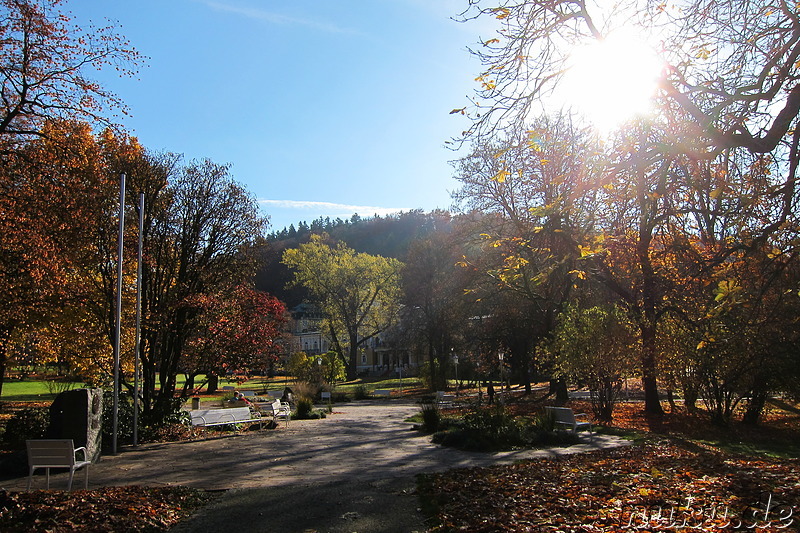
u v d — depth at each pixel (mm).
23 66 16922
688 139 7406
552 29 8281
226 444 14875
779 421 20500
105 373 21609
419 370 52656
